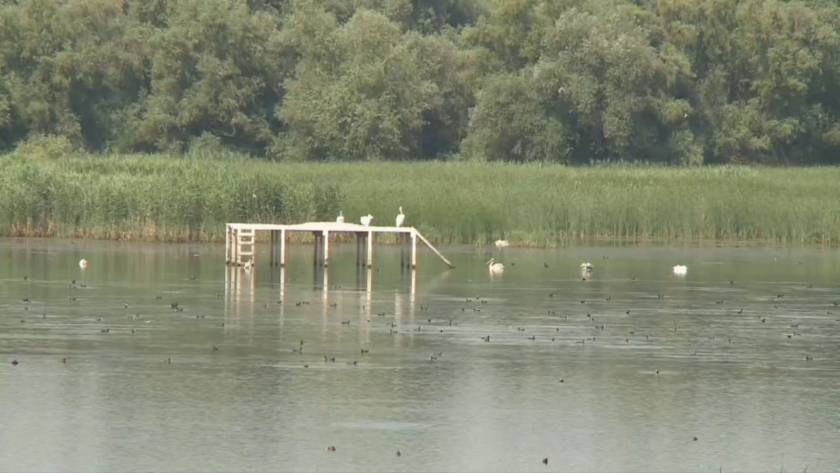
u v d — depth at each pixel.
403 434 43.50
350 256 109.25
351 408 46.97
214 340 60.97
